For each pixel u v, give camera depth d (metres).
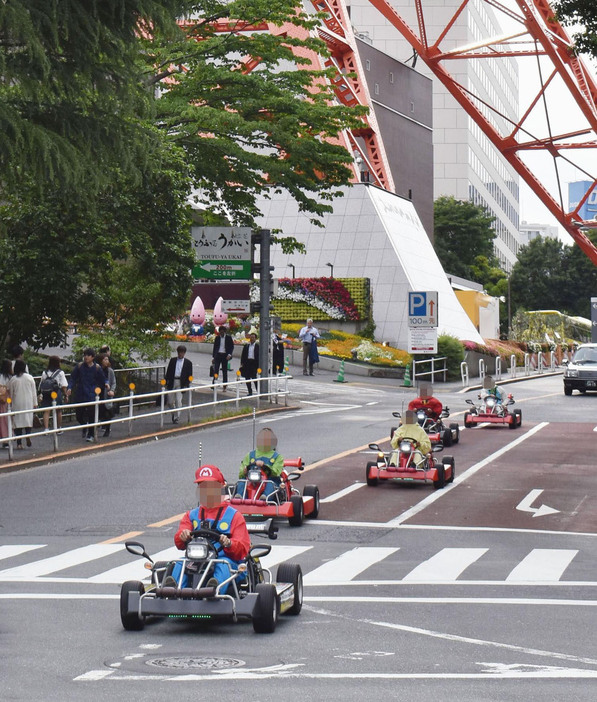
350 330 73.12
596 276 143.50
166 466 27.42
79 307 36.19
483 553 17.80
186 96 43.53
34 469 27.06
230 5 42.78
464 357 67.00
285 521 20.58
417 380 64.50
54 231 34.50
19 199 34.16
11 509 21.48
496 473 27.52
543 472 27.72
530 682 9.88
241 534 12.23
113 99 25.17
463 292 94.50
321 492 24.22
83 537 18.80
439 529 20.08
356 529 19.92
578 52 28.33
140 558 16.86
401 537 19.19
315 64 75.75
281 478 20.33
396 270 73.38
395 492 24.36
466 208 137.50
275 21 43.66
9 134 22.80
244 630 12.20
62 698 9.10
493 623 12.74
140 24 24.52
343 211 75.31
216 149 44.12
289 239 46.19
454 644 11.59
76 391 31.72
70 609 13.34
